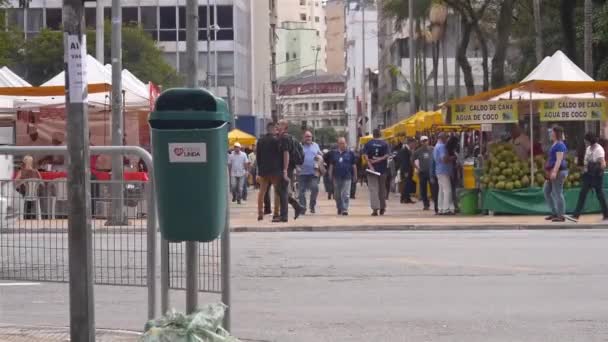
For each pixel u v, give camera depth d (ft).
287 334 72.90
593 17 288.30
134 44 386.32
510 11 284.00
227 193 57.93
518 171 181.37
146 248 64.54
